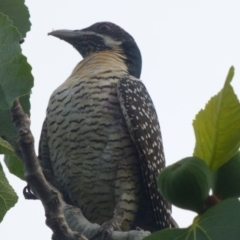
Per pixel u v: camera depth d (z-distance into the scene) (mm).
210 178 3939
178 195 3848
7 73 4652
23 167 6812
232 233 3582
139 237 7688
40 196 6852
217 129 3961
